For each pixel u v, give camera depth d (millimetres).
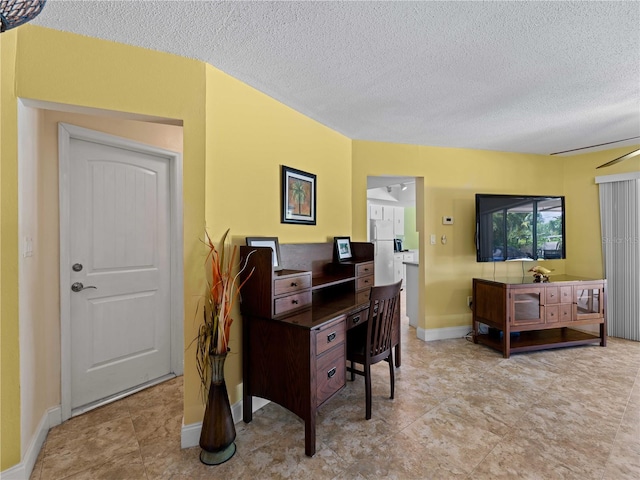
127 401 2211
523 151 3766
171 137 2521
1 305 1438
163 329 2547
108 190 2225
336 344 1908
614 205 3605
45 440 1790
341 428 1916
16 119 1470
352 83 2078
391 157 3393
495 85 2094
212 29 1532
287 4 1353
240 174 2041
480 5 1353
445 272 3602
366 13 1409
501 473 1543
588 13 1396
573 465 1598
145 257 2428
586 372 2697
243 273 1951
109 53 1619
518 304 3092
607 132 3045
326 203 2881
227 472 1556
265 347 1891
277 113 2336
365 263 2826
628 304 3527
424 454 1681
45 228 1874
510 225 3549
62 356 1961
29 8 872
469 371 2727
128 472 1556
